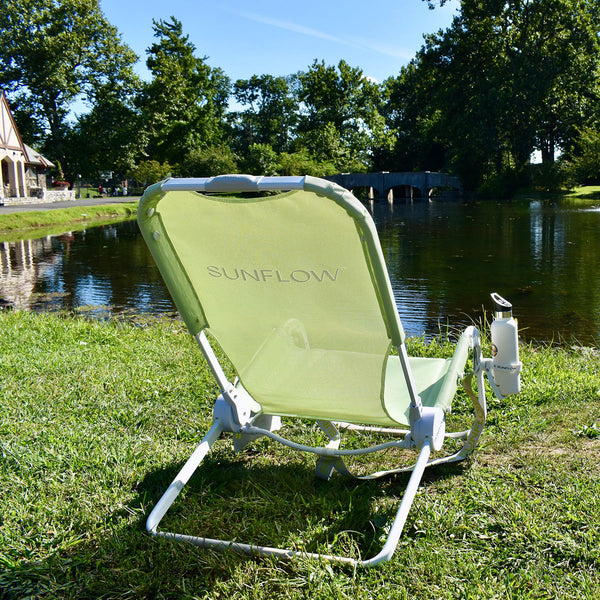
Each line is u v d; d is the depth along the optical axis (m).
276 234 1.76
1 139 37.75
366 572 1.80
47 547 1.97
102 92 45.59
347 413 2.21
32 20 42.56
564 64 39.00
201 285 2.03
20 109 43.88
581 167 42.25
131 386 3.60
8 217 26.64
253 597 1.73
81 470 2.52
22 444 2.75
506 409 3.12
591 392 3.33
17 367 3.95
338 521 2.11
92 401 3.34
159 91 48.34
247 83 71.62
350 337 1.96
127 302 9.94
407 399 2.35
